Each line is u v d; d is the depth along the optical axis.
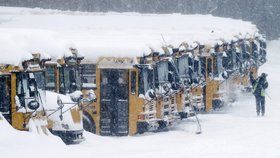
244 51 71.62
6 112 33.00
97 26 56.97
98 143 36.75
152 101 45.03
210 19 77.75
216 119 53.25
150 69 44.03
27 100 33.00
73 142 36.34
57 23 58.41
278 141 37.84
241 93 72.81
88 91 43.62
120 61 43.72
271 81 96.00
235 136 41.06
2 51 33.41
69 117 36.56
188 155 31.92
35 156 28.72
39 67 34.50
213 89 58.62
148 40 46.31
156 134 44.09
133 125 43.75
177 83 47.88
